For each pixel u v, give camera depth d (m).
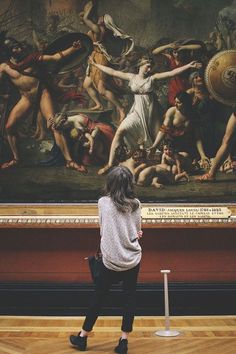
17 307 8.23
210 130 8.52
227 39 8.54
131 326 5.72
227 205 8.39
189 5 8.56
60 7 8.58
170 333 6.75
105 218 5.69
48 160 8.52
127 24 8.55
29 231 8.40
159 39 8.53
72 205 8.36
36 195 8.45
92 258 5.95
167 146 8.55
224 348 5.87
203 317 8.04
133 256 5.70
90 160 8.52
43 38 8.57
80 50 8.55
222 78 8.54
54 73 8.57
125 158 8.54
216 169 8.52
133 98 8.55
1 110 8.55
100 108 8.57
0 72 8.55
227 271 8.38
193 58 8.54
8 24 8.55
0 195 8.45
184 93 8.55
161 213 8.33
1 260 8.36
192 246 8.41
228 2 8.53
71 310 8.20
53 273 8.35
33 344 6.15
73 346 6.01
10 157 8.52
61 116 8.55
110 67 8.55
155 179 8.50
